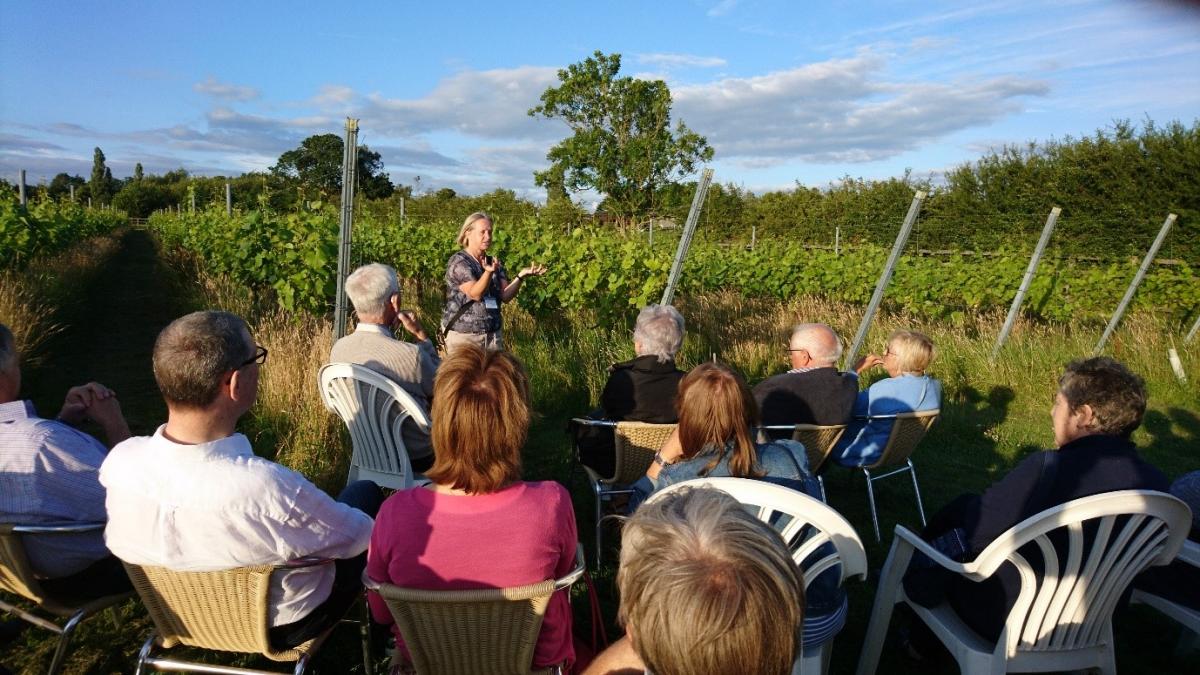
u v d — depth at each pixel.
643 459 3.32
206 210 15.91
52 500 2.00
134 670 2.62
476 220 4.85
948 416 6.13
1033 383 7.01
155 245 26.31
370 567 1.82
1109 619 2.19
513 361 1.87
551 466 4.77
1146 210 15.35
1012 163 18.61
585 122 39.72
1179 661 2.89
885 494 4.60
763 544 1.05
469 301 4.82
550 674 1.88
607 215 38.00
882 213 23.55
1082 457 2.21
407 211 24.58
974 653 2.20
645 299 8.98
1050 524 2.01
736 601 0.97
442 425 1.75
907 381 3.87
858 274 12.38
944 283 11.36
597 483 3.44
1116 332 8.35
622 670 1.53
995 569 2.09
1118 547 2.09
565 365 6.66
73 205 19.34
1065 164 17.19
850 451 3.93
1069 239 16.53
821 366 3.57
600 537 3.38
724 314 10.48
